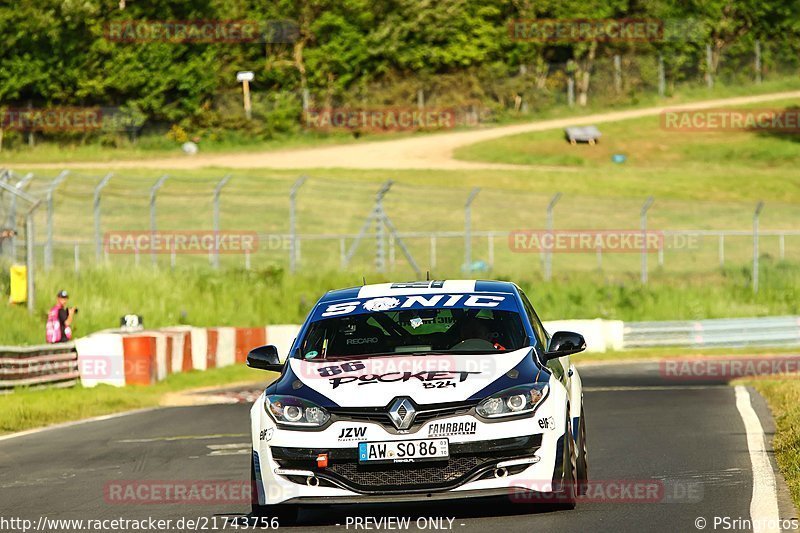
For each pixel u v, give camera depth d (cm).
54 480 4156
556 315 13375
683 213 19738
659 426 5044
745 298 14212
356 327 3169
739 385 7106
